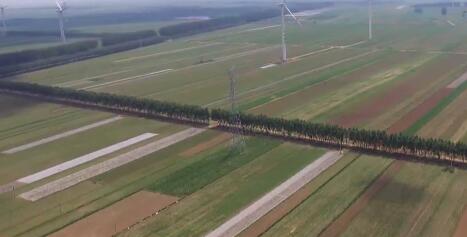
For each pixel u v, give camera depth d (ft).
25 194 213.25
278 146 252.62
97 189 214.90
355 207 188.14
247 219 183.32
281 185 209.46
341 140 247.09
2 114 343.87
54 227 184.85
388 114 302.04
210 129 285.02
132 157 249.55
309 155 239.50
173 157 246.27
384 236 167.94
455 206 185.16
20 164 248.52
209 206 194.70
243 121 274.77
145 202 201.05
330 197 196.85
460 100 326.44
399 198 193.36
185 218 186.60
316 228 174.91
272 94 362.33
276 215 185.26
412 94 346.74
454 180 205.98
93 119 319.88
